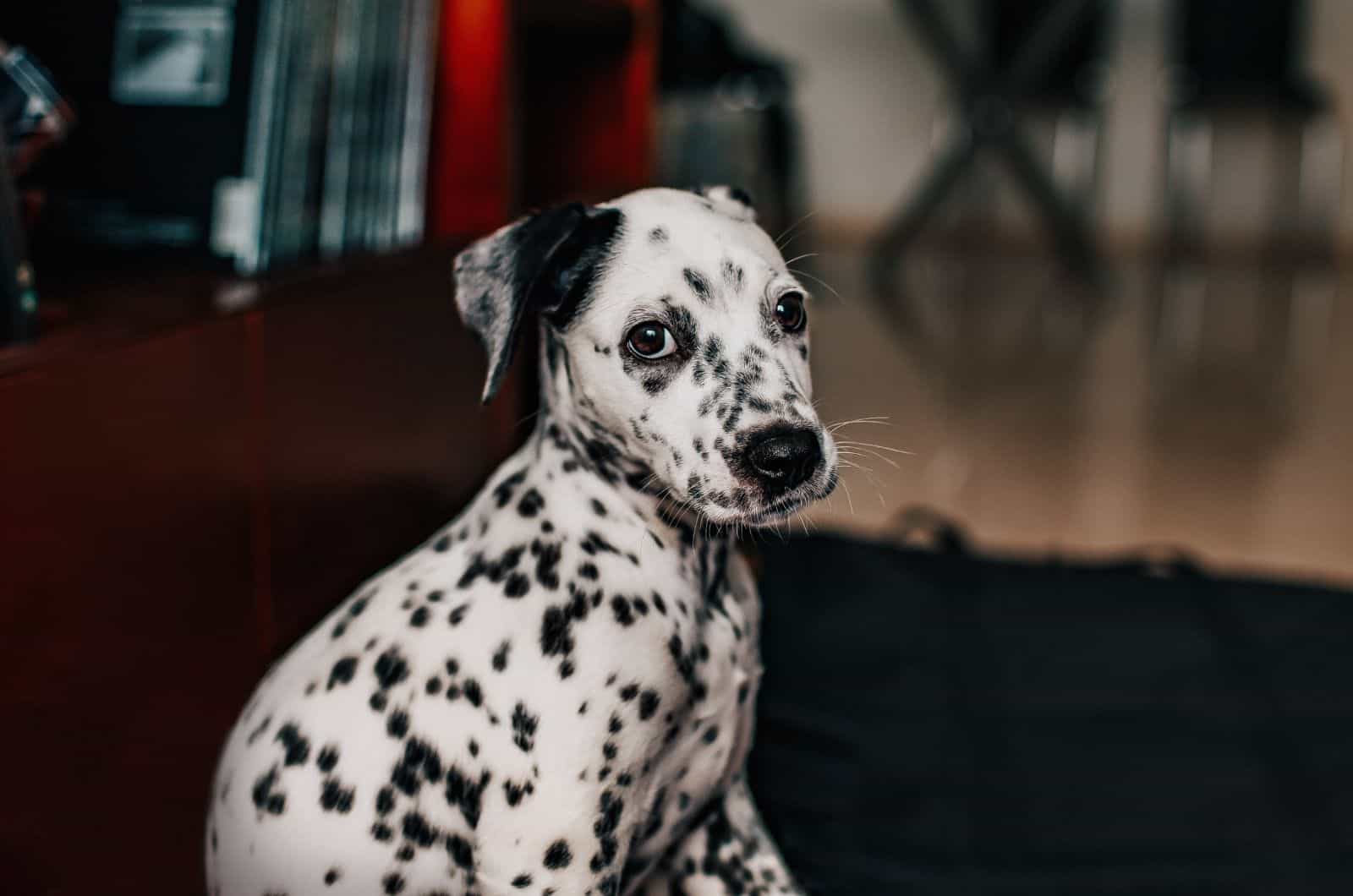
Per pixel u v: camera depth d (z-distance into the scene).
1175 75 7.08
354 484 1.79
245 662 1.50
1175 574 2.53
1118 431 3.92
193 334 1.36
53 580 1.13
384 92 2.07
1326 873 1.64
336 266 1.84
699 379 1.19
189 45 1.86
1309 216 8.23
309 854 1.14
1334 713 2.02
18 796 1.10
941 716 2.04
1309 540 3.01
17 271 1.14
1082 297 6.54
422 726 1.15
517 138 2.37
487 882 1.15
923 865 1.69
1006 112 6.70
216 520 1.42
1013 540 2.98
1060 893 1.62
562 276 1.25
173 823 1.35
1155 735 1.98
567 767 1.12
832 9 8.33
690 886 1.38
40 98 1.45
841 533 2.73
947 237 8.44
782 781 1.88
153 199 1.84
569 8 2.66
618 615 1.17
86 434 1.18
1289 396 4.42
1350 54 7.91
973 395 4.36
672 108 7.30
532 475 1.27
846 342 5.19
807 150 8.52
